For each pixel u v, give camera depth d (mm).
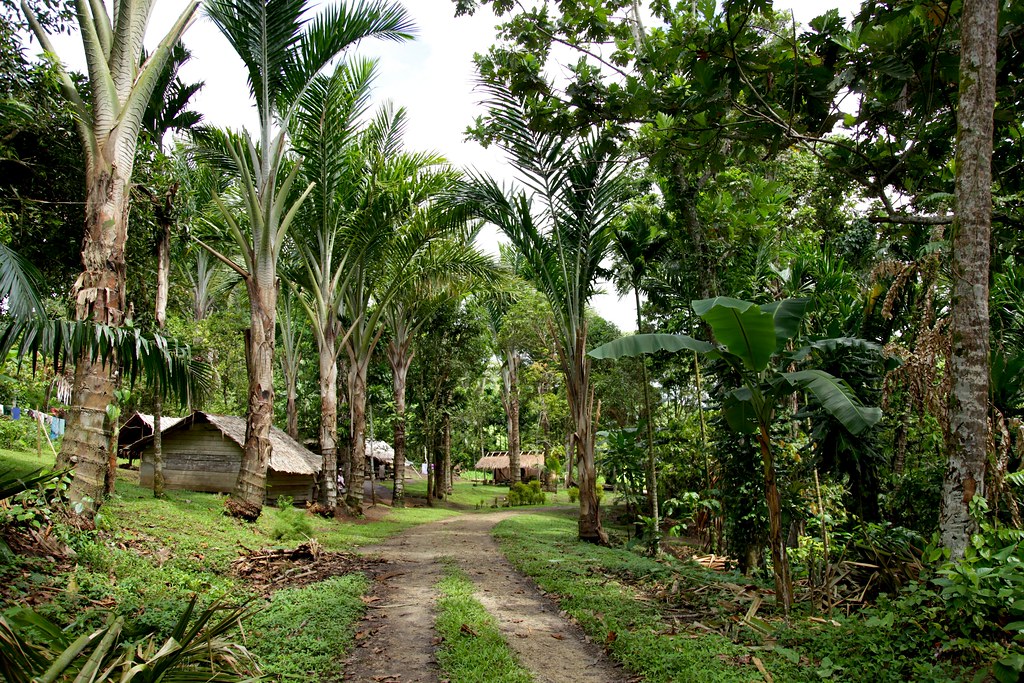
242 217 14500
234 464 16641
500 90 9445
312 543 9883
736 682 4176
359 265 17500
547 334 21781
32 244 9156
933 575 4824
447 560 9750
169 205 10227
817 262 9375
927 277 5566
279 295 22344
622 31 7680
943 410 4934
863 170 7652
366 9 11508
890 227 8695
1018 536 4156
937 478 7609
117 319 7109
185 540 8602
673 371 14047
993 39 4824
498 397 43594
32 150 8586
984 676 3645
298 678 4344
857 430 4945
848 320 7902
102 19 7508
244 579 7535
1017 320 7043
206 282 24266
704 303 5641
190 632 2373
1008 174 6957
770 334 5508
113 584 5973
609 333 26984
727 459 8289
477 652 4961
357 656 5043
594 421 13281
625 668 4789
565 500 33281
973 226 4750
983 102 4773
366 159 15625
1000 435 5195
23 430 13992
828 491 7133
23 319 4945
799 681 4199
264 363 12180
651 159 7820
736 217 10211
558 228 11508
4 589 5109
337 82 13359
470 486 39875
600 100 7410
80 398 7137
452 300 22578
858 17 5992
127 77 7539
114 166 7297
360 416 18562
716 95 6703
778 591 6137
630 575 8281
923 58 6242
